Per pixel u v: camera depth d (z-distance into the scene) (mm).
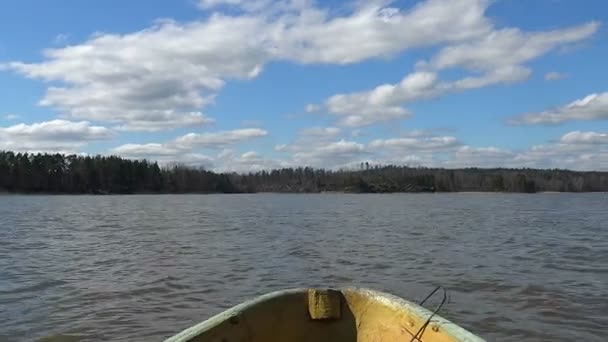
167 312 11812
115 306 12336
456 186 165375
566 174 169250
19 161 125250
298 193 172875
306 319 6199
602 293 13484
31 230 34000
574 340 9758
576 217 47844
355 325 6254
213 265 18484
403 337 5656
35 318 11281
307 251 22516
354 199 114562
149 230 33906
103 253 22000
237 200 105312
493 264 18703
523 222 41344
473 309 11930
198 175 158875
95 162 136250
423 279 15734
